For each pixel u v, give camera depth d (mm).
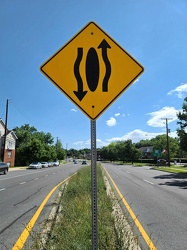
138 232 6578
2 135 56750
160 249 5371
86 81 3543
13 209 9555
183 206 10148
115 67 3586
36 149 64938
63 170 44531
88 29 3637
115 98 3537
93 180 3246
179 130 38344
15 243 5695
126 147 89500
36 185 18297
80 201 7469
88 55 3590
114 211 7762
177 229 6875
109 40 3629
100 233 4598
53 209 8805
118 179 22875
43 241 4922
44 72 3541
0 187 17188
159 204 10547
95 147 3352
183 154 117625
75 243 4070
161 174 30359
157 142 87250
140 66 3605
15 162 68000
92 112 3504
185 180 22031
